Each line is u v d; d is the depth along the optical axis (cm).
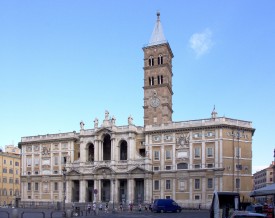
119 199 13175
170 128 12631
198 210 11119
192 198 11988
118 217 7462
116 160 13200
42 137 14938
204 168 11906
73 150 14262
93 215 8356
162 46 13950
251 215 2906
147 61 14125
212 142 11925
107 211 10844
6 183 18950
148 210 11306
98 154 13588
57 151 14525
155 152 12862
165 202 9912
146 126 13088
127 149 13262
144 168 12619
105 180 13500
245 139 12194
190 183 12088
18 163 19900
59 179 14238
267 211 4616
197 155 12131
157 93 13688
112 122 13488
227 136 11881
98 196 13262
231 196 4275
